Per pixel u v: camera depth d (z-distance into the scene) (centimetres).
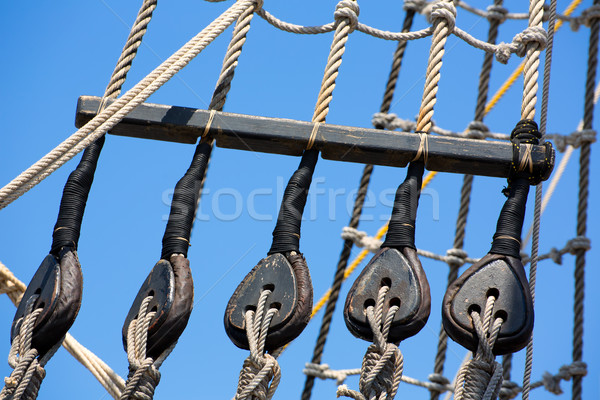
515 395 1187
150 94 564
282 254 516
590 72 1303
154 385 483
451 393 1325
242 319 495
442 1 641
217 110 594
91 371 801
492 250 523
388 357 473
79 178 543
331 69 614
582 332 1165
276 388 484
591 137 1269
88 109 568
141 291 513
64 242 521
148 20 611
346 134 568
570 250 1233
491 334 483
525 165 559
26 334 486
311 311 493
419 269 503
